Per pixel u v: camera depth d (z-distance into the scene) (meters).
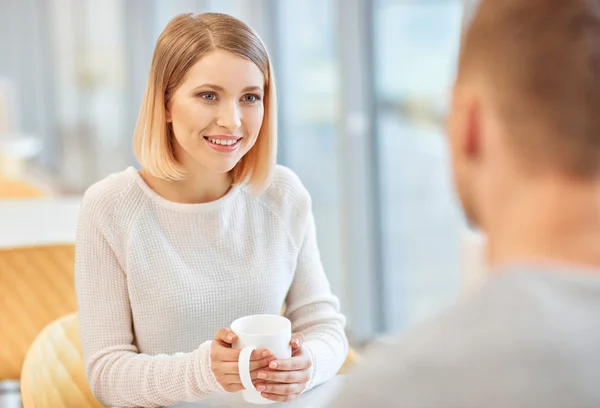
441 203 4.01
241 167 1.94
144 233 1.87
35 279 2.54
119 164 8.40
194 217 1.90
